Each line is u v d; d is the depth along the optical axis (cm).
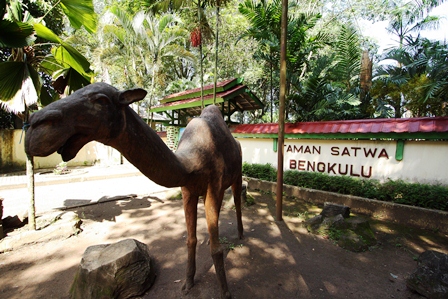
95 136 138
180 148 212
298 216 432
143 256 238
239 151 283
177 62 1510
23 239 320
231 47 1220
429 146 411
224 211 461
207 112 262
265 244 328
